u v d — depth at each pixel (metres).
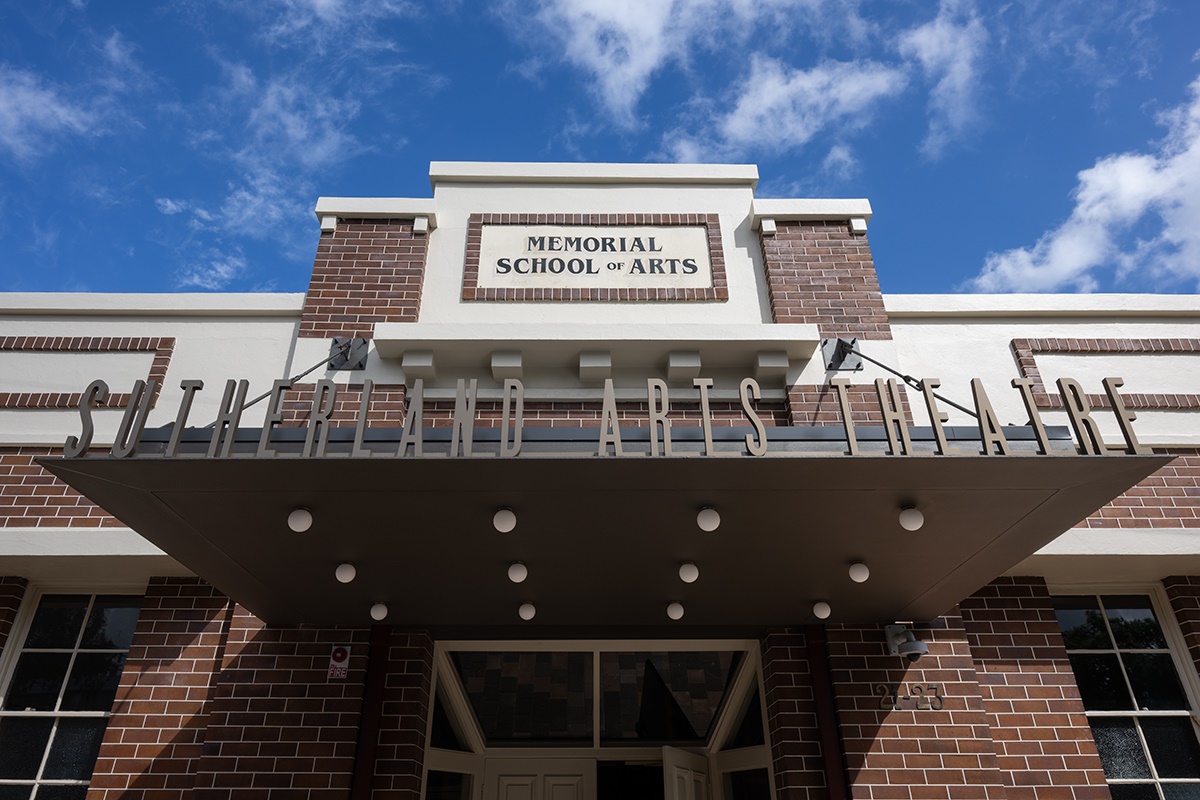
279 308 7.50
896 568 5.45
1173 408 7.46
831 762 5.86
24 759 6.63
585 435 4.41
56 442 7.05
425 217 7.81
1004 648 6.98
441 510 4.70
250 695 6.01
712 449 4.28
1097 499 4.61
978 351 7.58
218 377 7.22
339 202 7.84
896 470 4.36
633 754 7.12
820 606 5.90
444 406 6.86
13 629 7.05
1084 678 7.13
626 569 5.47
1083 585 7.50
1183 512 7.04
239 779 5.73
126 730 6.47
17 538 6.62
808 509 4.74
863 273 7.61
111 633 7.15
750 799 6.78
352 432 4.32
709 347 6.91
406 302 7.36
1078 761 6.53
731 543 5.12
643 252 7.81
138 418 4.27
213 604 6.96
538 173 8.18
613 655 7.42
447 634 6.49
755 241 7.89
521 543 5.10
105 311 7.54
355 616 6.14
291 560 5.27
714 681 7.38
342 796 5.72
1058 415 7.31
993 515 4.79
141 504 4.56
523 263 7.71
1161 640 7.32
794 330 6.91
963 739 5.94
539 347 6.89
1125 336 7.73
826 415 6.81
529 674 7.36
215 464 4.16
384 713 6.11
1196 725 6.91
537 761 7.07
